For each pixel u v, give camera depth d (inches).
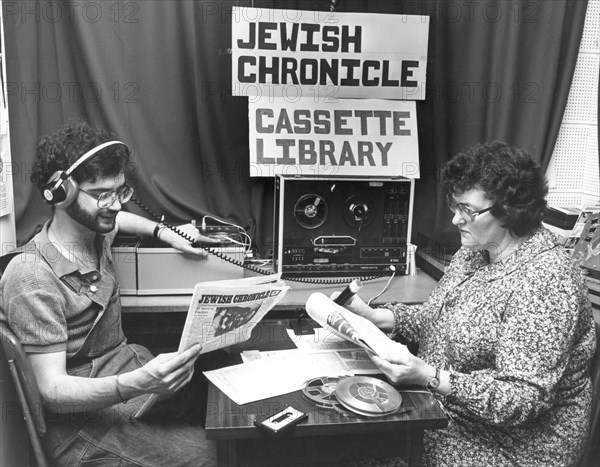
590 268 81.4
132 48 86.5
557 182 101.7
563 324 54.0
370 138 93.6
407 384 56.6
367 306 70.5
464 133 96.5
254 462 53.9
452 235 92.9
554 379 53.7
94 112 86.6
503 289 58.1
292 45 90.7
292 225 82.9
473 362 59.6
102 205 58.4
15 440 62.8
